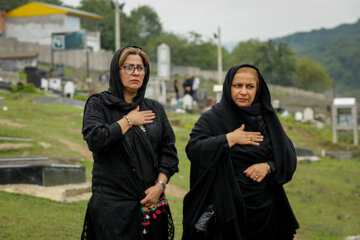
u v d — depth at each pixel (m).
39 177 7.53
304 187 13.11
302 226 9.08
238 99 4.41
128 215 4.00
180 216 7.38
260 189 4.32
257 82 4.44
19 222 6.09
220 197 4.26
